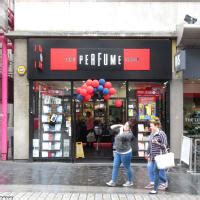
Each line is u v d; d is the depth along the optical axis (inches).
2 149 585.6
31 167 534.0
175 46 579.8
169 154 392.5
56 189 408.5
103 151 593.9
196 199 375.2
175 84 580.7
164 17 584.4
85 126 593.3
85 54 571.8
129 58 572.7
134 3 584.4
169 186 430.0
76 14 584.1
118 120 588.7
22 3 583.8
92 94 565.9
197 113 644.7
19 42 580.7
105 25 584.1
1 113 613.3
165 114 584.1
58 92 584.7
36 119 584.4
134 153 585.0
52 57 571.2
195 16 584.7
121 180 459.2
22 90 579.8
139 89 587.8
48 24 582.6
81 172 500.7
